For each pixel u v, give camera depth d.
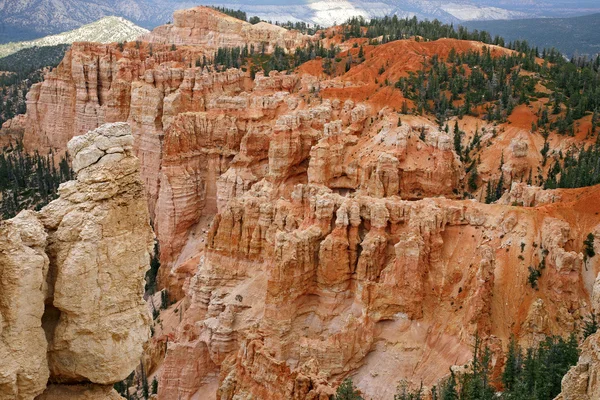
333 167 105.44
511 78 131.12
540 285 71.75
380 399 69.44
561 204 77.94
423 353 71.94
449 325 72.69
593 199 77.00
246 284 89.00
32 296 26.09
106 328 28.00
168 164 129.25
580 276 71.12
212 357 83.69
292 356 77.06
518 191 85.69
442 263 76.25
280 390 59.44
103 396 29.06
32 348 26.27
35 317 26.30
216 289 92.44
